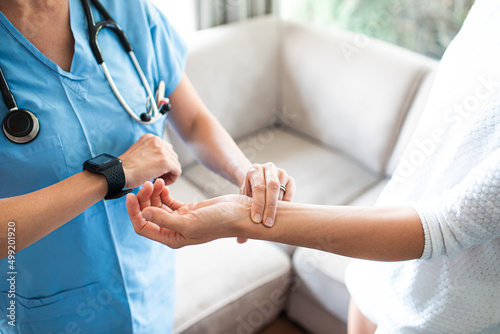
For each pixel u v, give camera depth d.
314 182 1.69
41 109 0.67
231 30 1.79
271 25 1.91
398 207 0.66
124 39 0.77
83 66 0.70
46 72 0.67
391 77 1.65
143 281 0.87
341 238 0.65
